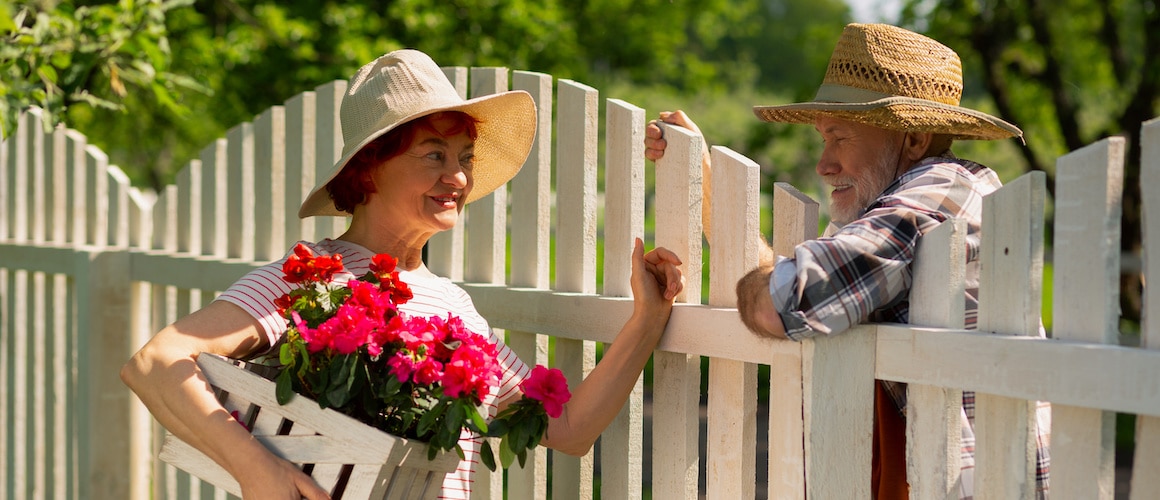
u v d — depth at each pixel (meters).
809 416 2.17
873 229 2.13
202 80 5.10
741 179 2.44
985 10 10.72
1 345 4.79
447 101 2.45
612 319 2.65
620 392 2.51
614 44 12.33
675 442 2.62
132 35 4.21
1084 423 1.87
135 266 4.15
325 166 3.52
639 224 2.68
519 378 2.63
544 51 8.84
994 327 2.02
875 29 2.41
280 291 2.40
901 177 2.34
